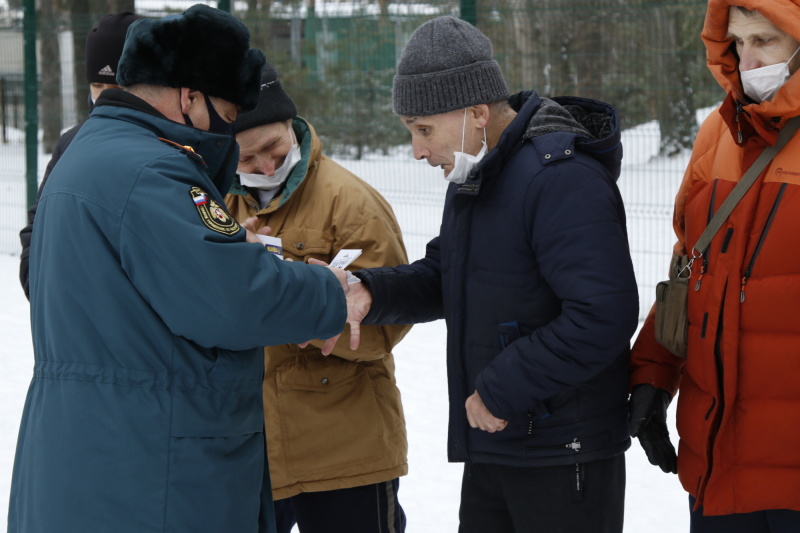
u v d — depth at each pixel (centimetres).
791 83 200
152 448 198
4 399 526
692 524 244
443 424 494
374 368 291
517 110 258
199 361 204
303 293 210
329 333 217
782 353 212
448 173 246
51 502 198
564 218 225
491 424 235
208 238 195
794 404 214
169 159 202
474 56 237
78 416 198
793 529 221
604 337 221
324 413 279
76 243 199
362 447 281
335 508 282
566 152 228
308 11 809
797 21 196
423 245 775
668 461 246
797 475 216
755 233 213
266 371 281
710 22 212
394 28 778
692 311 229
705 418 227
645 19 638
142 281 196
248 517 214
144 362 200
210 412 205
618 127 236
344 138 823
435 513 399
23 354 609
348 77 809
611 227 226
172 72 209
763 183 213
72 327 200
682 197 241
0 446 463
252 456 217
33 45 916
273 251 249
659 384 248
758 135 214
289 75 827
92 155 203
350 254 258
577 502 240
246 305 198
